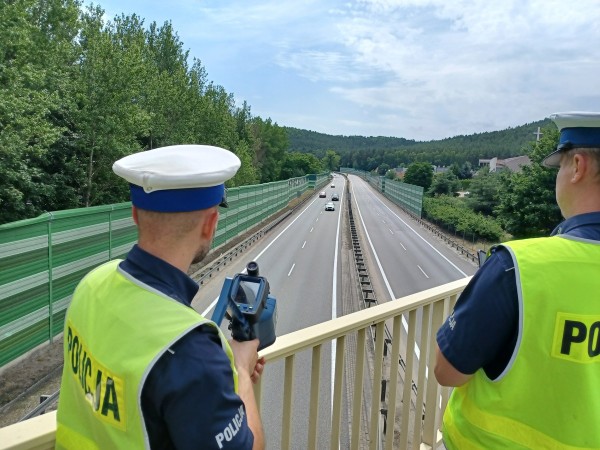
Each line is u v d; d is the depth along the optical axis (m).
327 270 30.25
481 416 1.44
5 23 17.08
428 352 2.95
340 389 2.24
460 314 1.44
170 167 1.17
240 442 1.05
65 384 1.28
